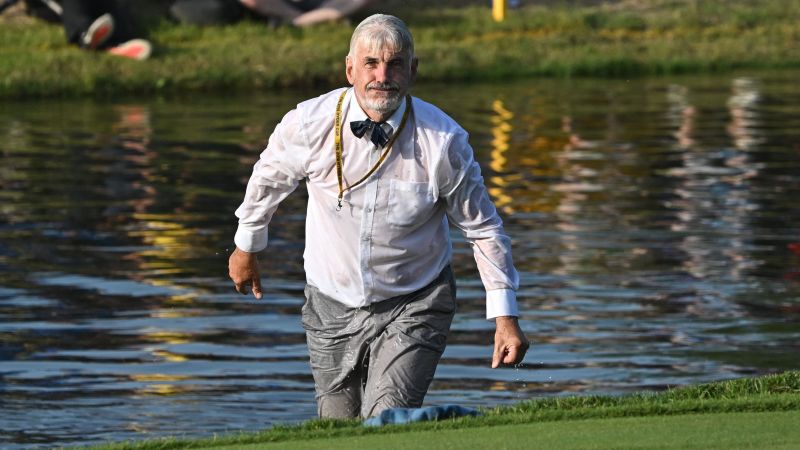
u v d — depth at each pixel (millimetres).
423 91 88062
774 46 109125
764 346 34031
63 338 34719
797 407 20250
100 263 42500
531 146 64875
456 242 45688
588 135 68438
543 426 18891
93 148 64188
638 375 31703
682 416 19531
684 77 98062
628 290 39312
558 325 35938
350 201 21453
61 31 98125
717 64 103250
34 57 90438
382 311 22078
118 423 28219
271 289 39688
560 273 41281
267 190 22391
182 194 53312
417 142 21219
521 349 21891
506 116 75250
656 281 40312
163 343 34375
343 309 22234
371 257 21703
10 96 85000
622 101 82688
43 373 31781
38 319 36406
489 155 62219
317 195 21938
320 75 91812
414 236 21750
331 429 19250
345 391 22719
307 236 22516
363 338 22188
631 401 21781
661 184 55406
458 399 30000
